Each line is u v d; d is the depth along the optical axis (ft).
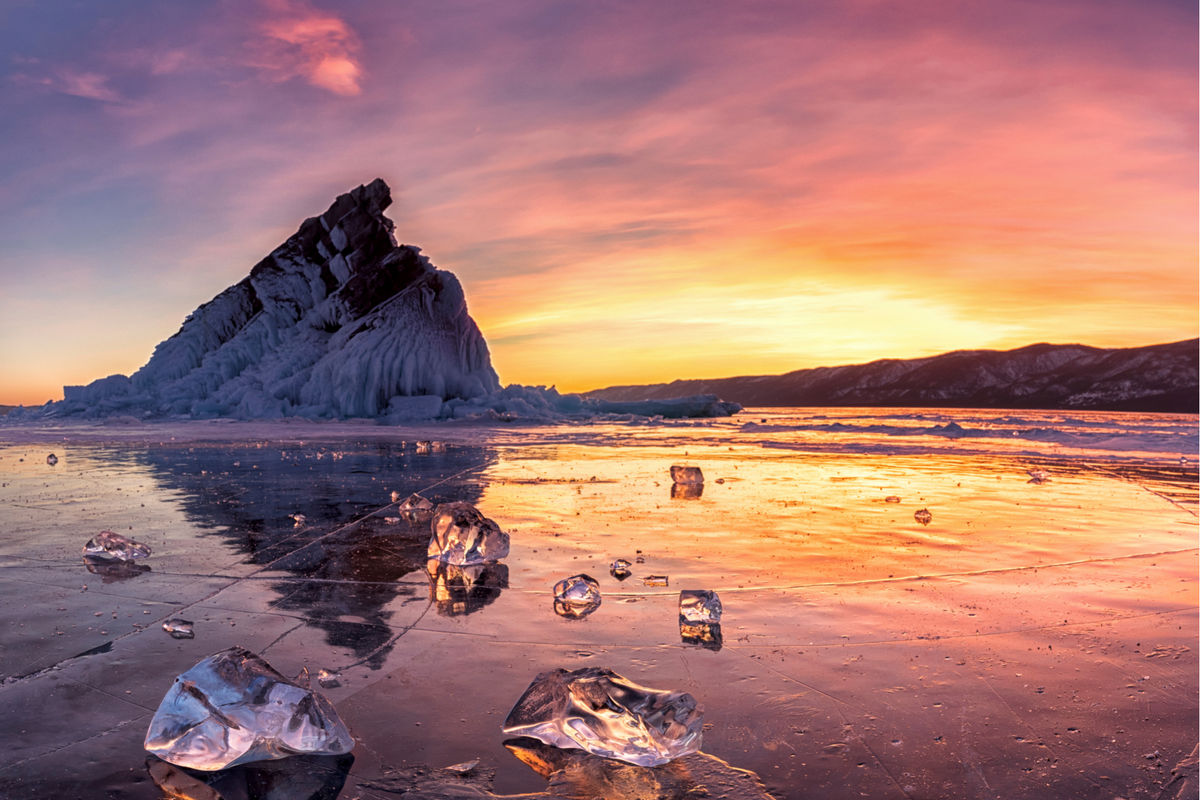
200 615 10.50
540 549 14.76
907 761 6.29
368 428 66.90
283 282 100.12
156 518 18.40
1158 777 5.99
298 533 16.47
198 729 6.39
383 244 97.35
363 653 8.96
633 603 11.00
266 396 84.07
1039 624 9.91
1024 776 6.03
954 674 8.19
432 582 12.28
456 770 6.20
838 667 8.41
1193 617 10.19
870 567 13.14
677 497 22.03
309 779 6.07
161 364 98.84
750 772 6.13
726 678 8.11
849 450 41.39
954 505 20.38
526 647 9.14
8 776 6.15
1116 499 21.59
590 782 5.98
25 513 19.17
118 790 5.94
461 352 93.25
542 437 55.36
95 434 57.57
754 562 13.56
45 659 8.79
